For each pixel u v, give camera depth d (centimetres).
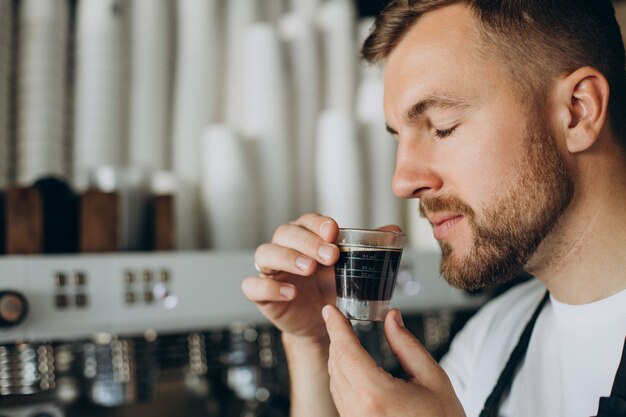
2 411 154
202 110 206
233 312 184
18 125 186
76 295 161
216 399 225
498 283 124
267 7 238
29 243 160
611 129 124
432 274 222
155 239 180
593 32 123
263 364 203
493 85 119
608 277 122
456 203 121
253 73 212
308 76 227
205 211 200
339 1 243
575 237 123
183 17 211
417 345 107
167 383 220
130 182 182
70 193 173
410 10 125
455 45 120
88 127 190
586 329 124
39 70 184
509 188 119
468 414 146
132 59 201
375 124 230
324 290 141
